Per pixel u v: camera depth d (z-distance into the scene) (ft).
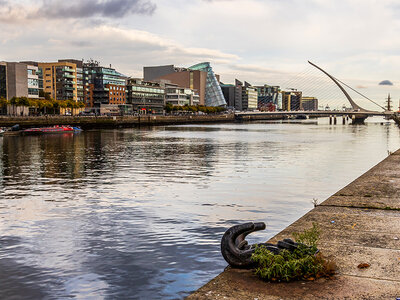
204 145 265.13
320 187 103.40
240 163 162.09
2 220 68.95
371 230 37.99
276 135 394.11
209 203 82.69
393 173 79.66
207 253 48.49
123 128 566.77
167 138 343.26
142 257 47.47
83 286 39.58
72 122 495.00
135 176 125.49
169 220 67.56
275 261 27.04
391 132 469.57
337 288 25.16
